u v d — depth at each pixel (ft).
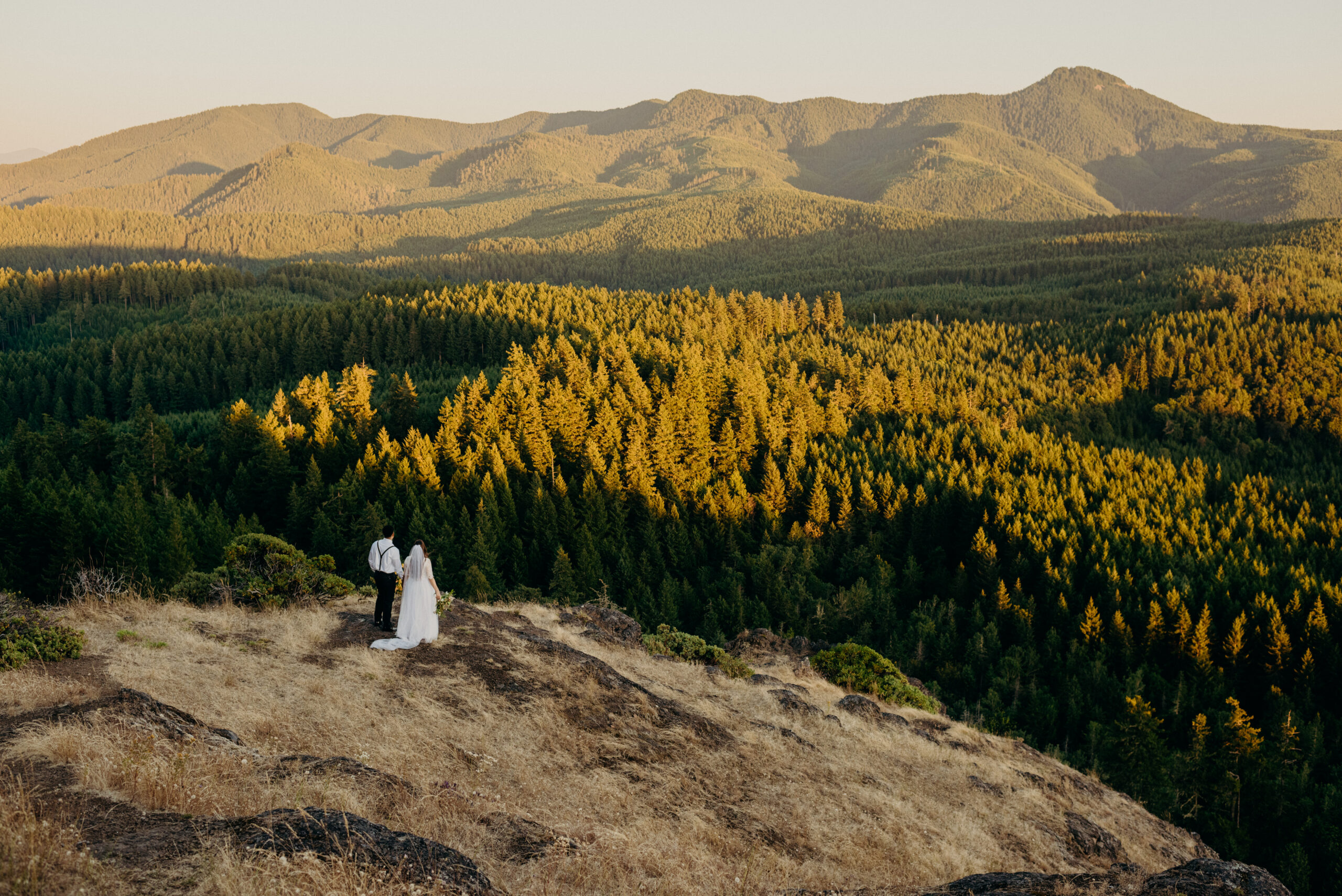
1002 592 295.48
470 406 364.58
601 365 435.53
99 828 24.77
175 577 175.52
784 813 44.27
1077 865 51.57
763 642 110.83
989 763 68.90
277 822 25.71
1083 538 331.36
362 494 268.82
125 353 552.00
